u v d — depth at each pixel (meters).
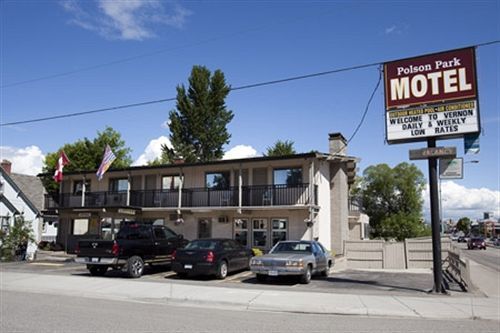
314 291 13.35
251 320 9.15
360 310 10.34
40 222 30.52
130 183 30.02
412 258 22.05
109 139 52.56
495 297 12.45
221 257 16.89
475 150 13.41
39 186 36.84
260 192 25.31
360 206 38.88
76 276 16.67
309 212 23.47
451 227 141.62
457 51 13.73
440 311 10.36
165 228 19.19
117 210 26.98
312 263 16.09
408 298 11.98
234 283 15.73
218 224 26.89
